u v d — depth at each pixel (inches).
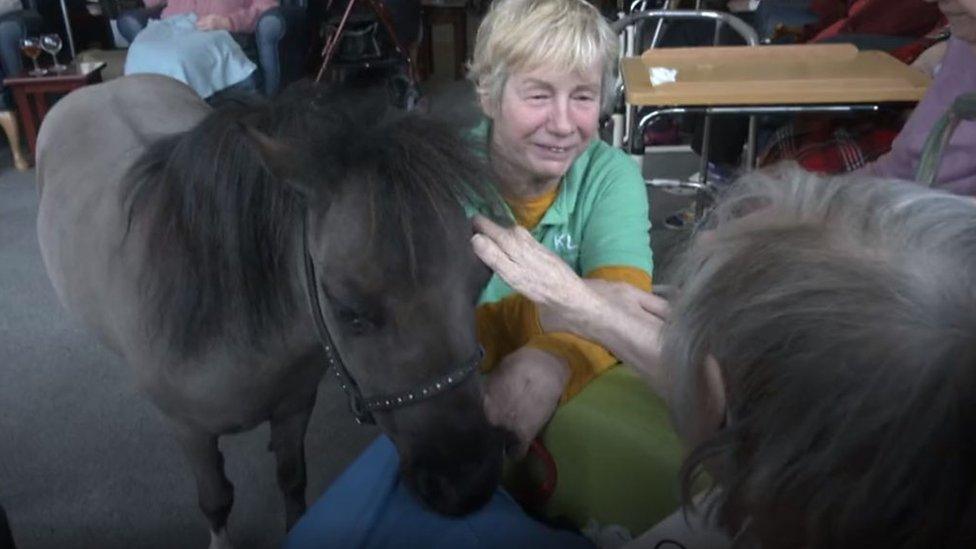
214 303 41.1
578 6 41.4
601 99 44.8
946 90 58.3
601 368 37.5
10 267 110.2
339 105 38.8
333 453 74.6
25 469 71.8
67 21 170.2
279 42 157.0
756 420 15.9
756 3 162.1
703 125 103.9
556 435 36.1
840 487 14.8
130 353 49.5
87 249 52.7
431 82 207.3
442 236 33.9
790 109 70.8
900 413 13.9
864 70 76.7
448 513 33.6
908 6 109.6
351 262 33.8
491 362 42.3
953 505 14.1
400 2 176.2
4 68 153.0
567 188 46.6
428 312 34.1
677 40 133.7
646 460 33.0
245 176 38.6
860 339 14.4
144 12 174.7
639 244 44.9
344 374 38.8
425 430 35.3
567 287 35.3
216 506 56.7
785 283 15.7
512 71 41.9
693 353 17.9
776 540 16.8
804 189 18.3
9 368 86.7
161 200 42.1
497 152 45.3
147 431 76.9
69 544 63.9
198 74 143.7
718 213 20.7
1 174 146.9
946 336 14.0
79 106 70.3
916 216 16.3
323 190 34.8
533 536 32.5
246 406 46.8
